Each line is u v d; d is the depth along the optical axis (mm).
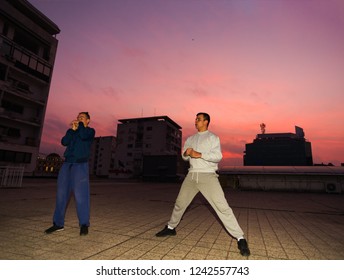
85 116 3184
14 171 9742
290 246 2709
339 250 2582
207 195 2564
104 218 4098
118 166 54969
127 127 56594
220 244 2682
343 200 10391
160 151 51969
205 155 2551
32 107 24688
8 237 2600
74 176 2916
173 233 3018
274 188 17625
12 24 22438
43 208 4691
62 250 2270
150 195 9703
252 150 126625
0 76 21250
